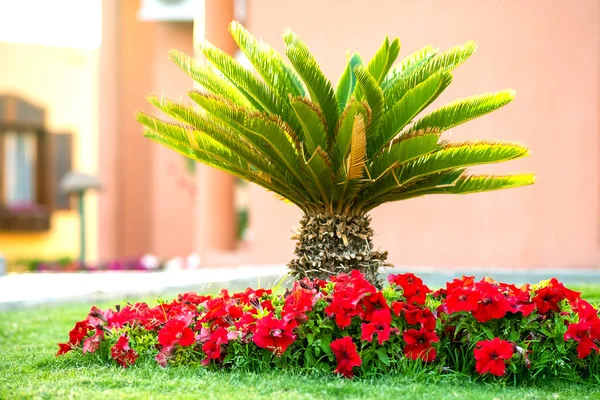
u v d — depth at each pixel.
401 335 4.11
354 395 3.50
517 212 10.45
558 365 4.05
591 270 9.98
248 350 4.16
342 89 5.84
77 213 21.84
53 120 21.53
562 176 10.26
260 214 11.90
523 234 10.41
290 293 4.75
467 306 4.02
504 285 4.49
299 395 3.46
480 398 3.48
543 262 10.32
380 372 4.02
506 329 4.07
